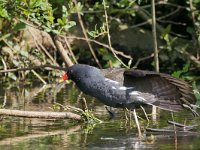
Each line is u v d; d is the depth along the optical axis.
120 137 10.58
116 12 17.75
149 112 12.98
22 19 13.88
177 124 11.48
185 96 11.05
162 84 11.04
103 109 13.21
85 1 17.80
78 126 11.53
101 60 18.20
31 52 17.67
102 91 11.21
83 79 11.28
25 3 13.41
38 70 17.75
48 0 14.73
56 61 18.11
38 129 11.21
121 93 11.16
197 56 17.50
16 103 13.74
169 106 11.25
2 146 9.81
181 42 18.30
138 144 10.02
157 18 18.44
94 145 9.93
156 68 14.93
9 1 13.54
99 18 17.30
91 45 18.12
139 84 11.20
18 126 11.44
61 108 13.12
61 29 13.48
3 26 16.80
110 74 11.32
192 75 17.41
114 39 18.30
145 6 17.52
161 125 11.59
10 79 17.53
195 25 17.14
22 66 17.19
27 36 17.72
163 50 18.08
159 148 9.72
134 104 11.29
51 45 18.09
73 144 9.98
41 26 13.52
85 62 18.33
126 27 18.59
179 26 19.28
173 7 19.11
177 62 18.00
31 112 11.65
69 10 14.66
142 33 18.59
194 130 11.19
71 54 16.50
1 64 17.39
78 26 18.08
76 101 14.11
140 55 18.33
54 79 17.45
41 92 15.49
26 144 9.97
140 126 11.52
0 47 17.30
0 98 14.49
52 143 10.05
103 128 11.35
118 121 12.03
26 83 17.12
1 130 11.06
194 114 11.98
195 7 17.42
